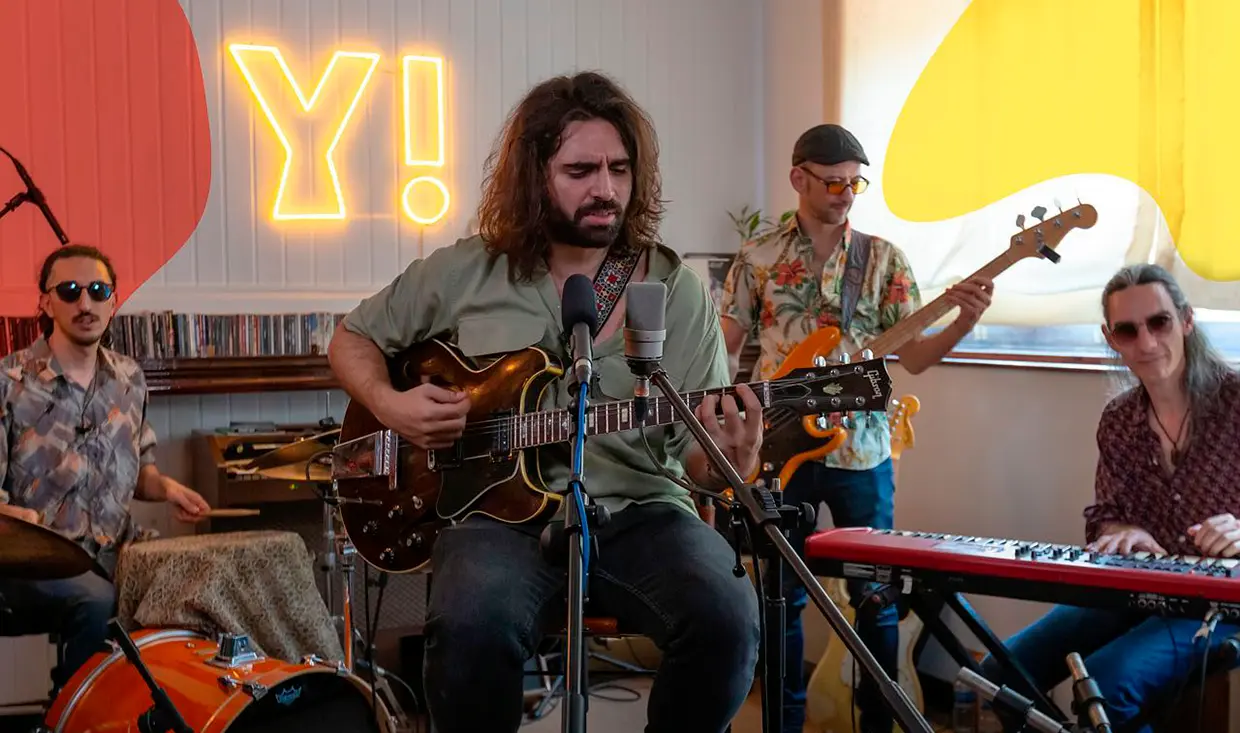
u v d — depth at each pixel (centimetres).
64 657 310
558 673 294
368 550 245
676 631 200
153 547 305
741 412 198
